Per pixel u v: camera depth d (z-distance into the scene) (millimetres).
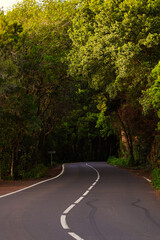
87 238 6715
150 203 12266
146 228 7715
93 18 22609
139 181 23688
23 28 27094
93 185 20500
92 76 23219
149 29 19375
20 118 25562
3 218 9125
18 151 29484
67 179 26344
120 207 11227
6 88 21391
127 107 36375
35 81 30531
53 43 30641
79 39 22344
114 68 21812
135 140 44719
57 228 7738
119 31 19812
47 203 12297
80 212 10156
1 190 17859
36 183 22781
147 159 39500
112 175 30875
